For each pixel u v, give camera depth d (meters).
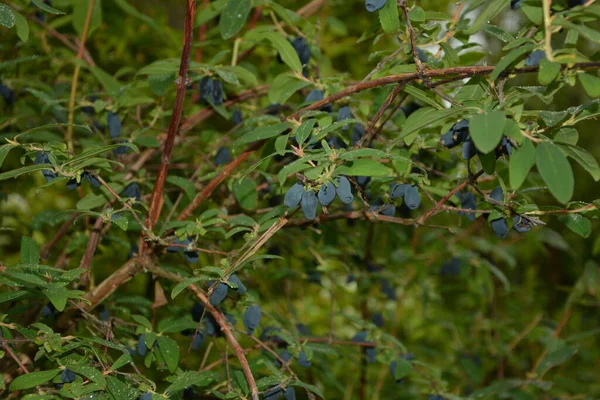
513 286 1.92
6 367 0.98
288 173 0.80
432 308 1.78
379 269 1.39
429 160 1.07
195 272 0.91
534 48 0.80
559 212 0.89
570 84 0.81
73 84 1.14
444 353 1.75
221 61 1.30
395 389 1.59
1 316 0.87
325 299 1.85
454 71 0.85
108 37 1.56
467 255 1.44
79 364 0.85
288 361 0.96
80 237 1.11
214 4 1.10
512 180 0.78
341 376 1.69
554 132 0.85
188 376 0.89
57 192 1.64
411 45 0.87
